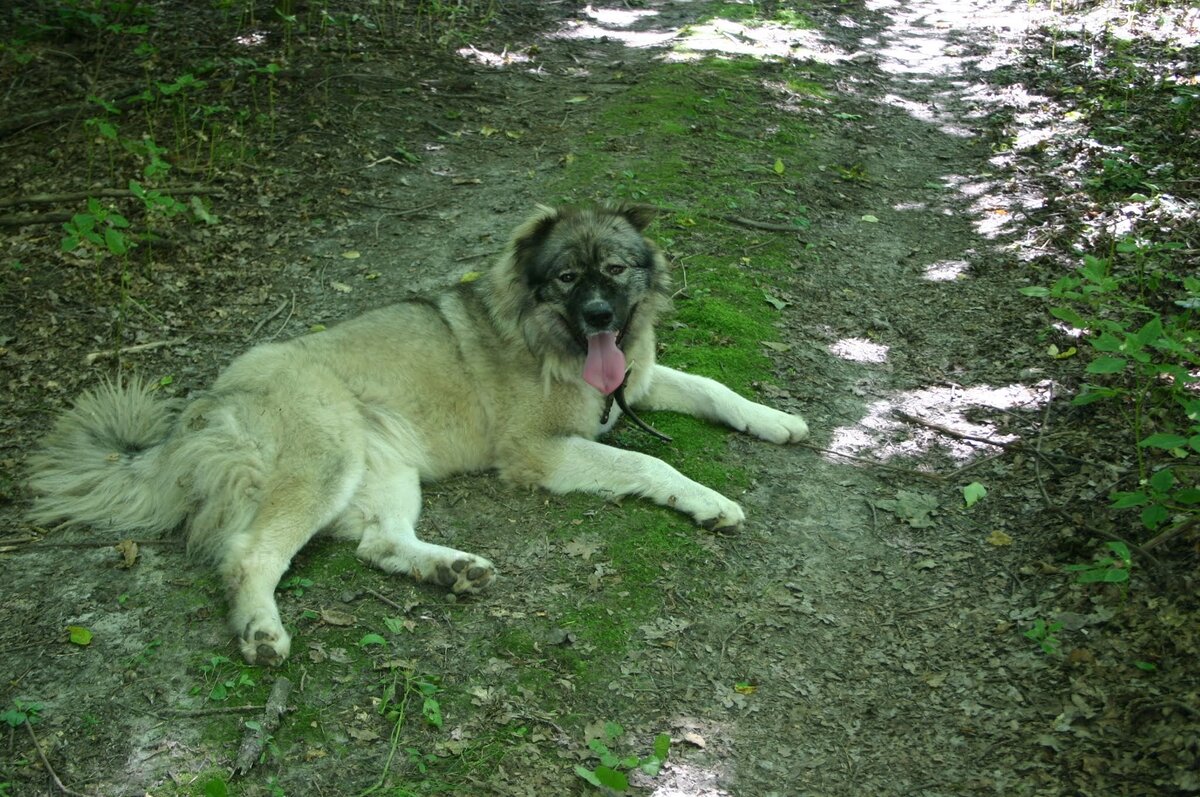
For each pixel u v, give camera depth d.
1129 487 3.10
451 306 3.34
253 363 3.19
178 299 3.92
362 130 4.84
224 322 3.84
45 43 5.29
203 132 4.67
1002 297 3.88
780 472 3.31
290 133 4.76
